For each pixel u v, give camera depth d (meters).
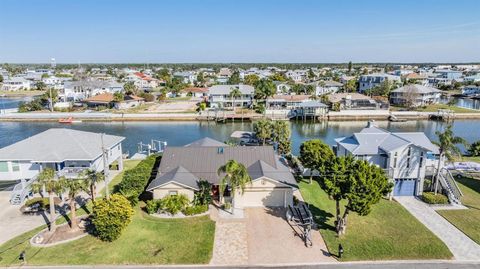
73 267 26.61
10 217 35.44
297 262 27.69
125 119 107.19
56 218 34.81
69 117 106.88
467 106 134.75
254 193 37.94
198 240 30.64
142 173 40.34
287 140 64.25
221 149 43.62
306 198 40.44
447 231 32.81
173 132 91.62
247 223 34.03
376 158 43.78
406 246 29.98
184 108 121.69
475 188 44.16
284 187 37.56
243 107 122.75
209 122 106.06
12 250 28.84
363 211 29.45
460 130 95.31
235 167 34.59
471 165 51.72
